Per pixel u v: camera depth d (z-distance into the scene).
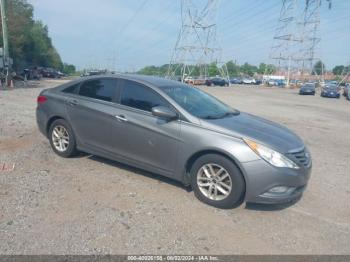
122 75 4.96
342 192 4.75
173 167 4.21
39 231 3.18
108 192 4.18
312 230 3.57
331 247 3.25
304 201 4.34
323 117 14.09
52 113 5.41
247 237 3.34
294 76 70.38
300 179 3.81
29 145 6.11
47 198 3.91
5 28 23.34
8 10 36.59
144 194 4.18
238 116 4.79
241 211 3.90
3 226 3.23
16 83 28.02
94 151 5.04
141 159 4.50
